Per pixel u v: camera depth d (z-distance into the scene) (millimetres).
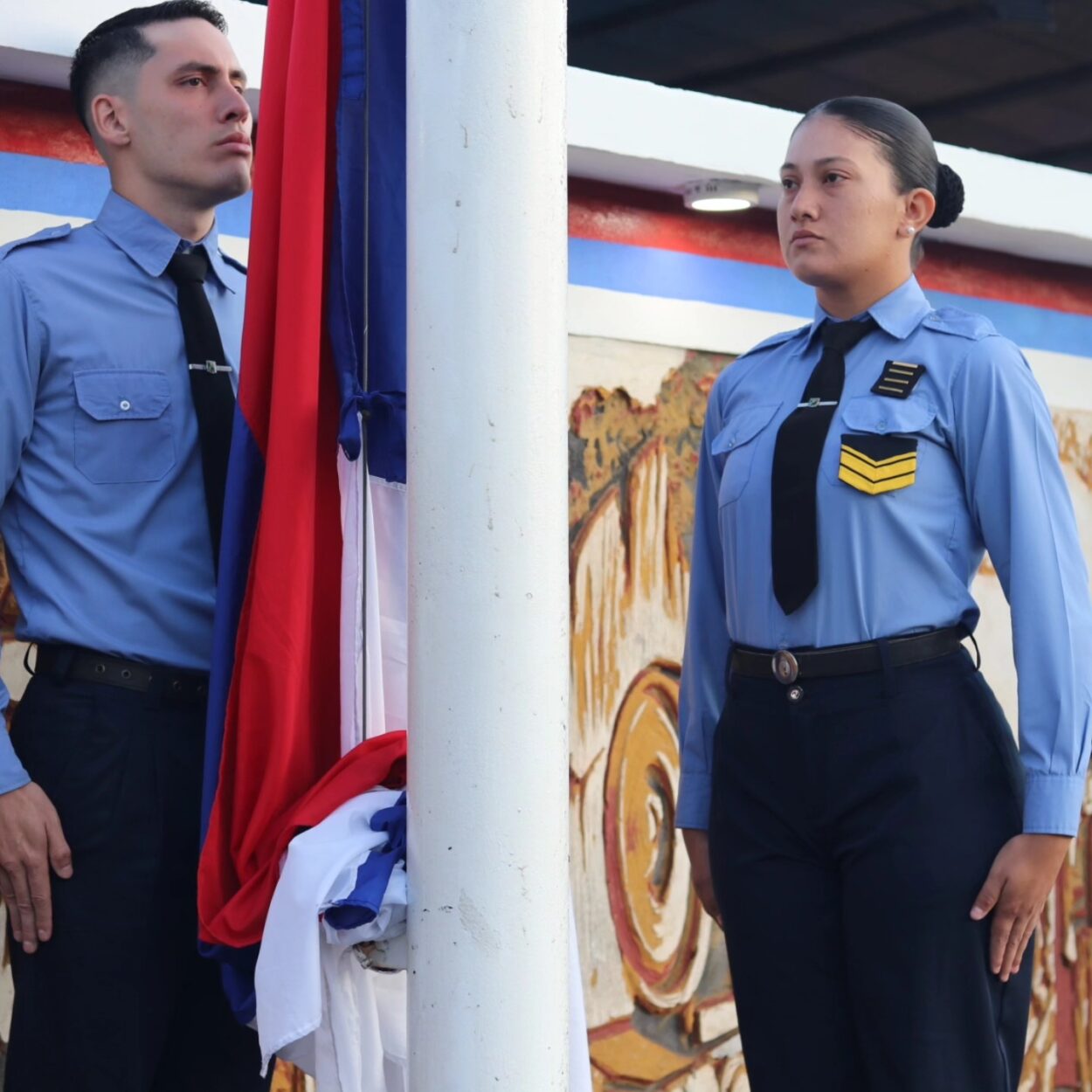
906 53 24328
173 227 10859
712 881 11383
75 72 11008
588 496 15516
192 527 10508
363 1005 9203
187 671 10375
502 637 8328
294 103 9516
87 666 10156
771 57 24797
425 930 8352
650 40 24375
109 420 10328
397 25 9828
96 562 10227
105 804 10031
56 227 10719
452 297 8391
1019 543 10367
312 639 9883
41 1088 9938
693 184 15695
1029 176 17344
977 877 10281
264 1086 11047
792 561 10633
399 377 9836
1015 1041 10734
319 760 9953
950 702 10453
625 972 15391
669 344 16016
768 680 10805
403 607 10023
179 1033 10758
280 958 8758
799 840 10711
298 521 9445
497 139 8383
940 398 10625
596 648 15484
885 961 10289
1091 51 24062
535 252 8438
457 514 8352
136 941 10070
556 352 8531
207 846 9484
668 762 15867
